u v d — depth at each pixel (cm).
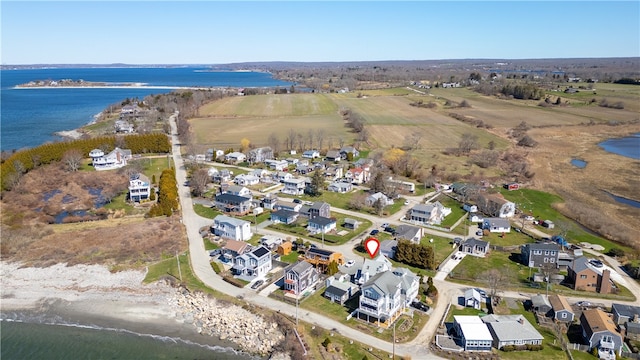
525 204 11688
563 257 8256
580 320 6369
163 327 6656
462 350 5881
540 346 5897
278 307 6919
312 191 12306
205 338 6388
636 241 9394
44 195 12294
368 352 5844
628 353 5772
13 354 6050
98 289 7712
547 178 14025
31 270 8300
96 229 9981
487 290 7450
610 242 9500
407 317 6669
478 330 6012
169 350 6119
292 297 7169
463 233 9862
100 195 12331
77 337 6444
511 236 9719
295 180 12606
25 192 12238
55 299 7456
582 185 13400
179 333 6506
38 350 6141
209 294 7306
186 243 9250
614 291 7394
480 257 8694
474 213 11019
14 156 13400
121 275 8106
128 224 10244
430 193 12594
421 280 7538
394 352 5819
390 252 8700
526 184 13300
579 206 11319
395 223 10394
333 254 8212
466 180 13450
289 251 8825
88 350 6138
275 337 6284
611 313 6619
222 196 11219
